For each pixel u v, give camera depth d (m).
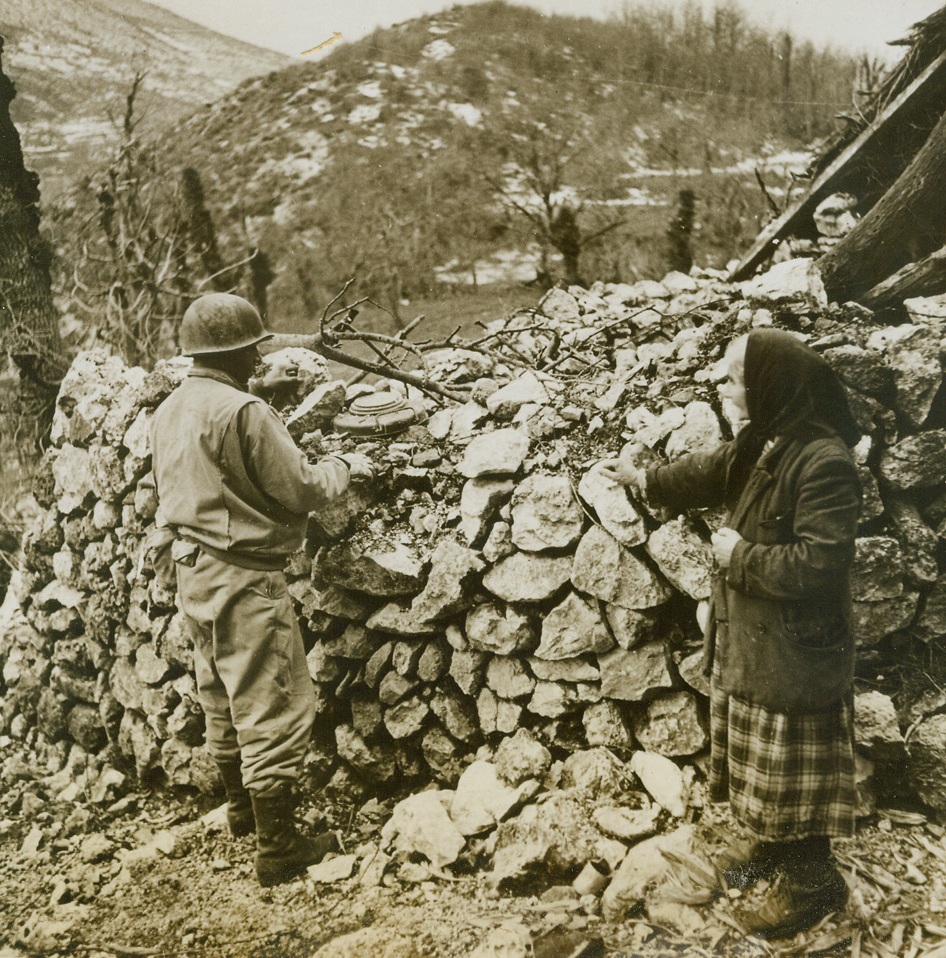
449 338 3.65
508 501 2.58
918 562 2.31
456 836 2.26
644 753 2.37
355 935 2.01
